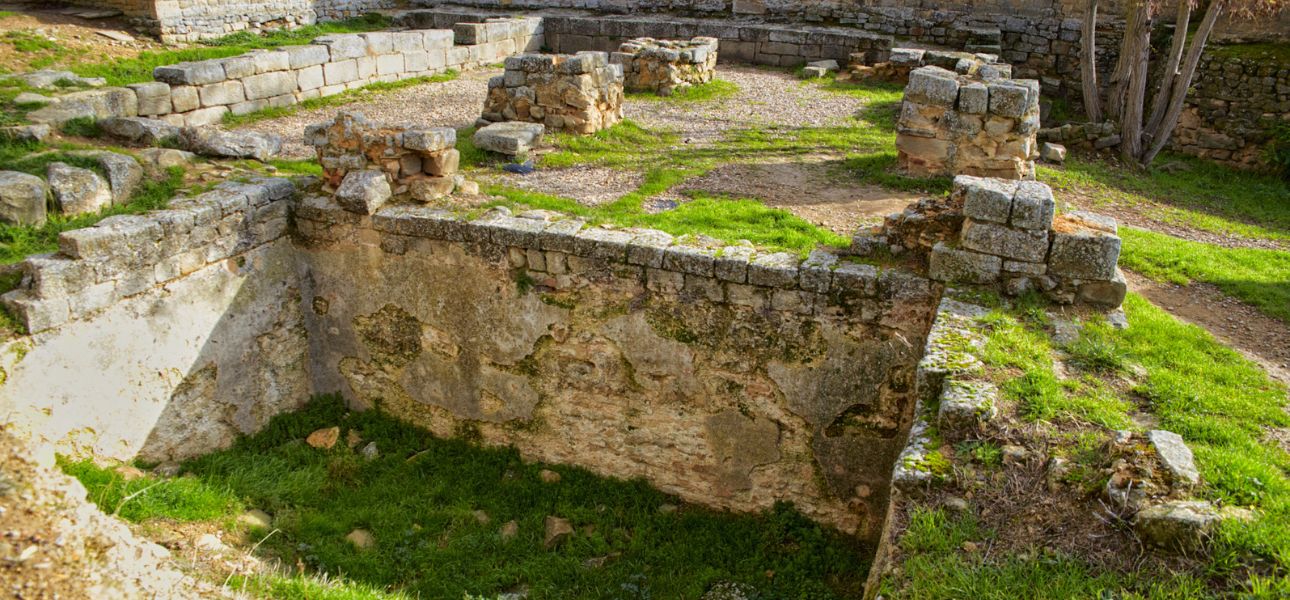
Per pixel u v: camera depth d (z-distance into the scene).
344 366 8.41
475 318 7.61
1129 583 3.78
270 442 7.96
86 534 4.55
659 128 12.18
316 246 7.99
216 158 9.09
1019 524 4.17
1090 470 4.30
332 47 13.62
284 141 10.84
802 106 13.84
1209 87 14.32
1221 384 5.41
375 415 8.40
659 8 20.73
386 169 7.81
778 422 6.94
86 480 6.14
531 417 7.79
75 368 6.29
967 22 18.02
